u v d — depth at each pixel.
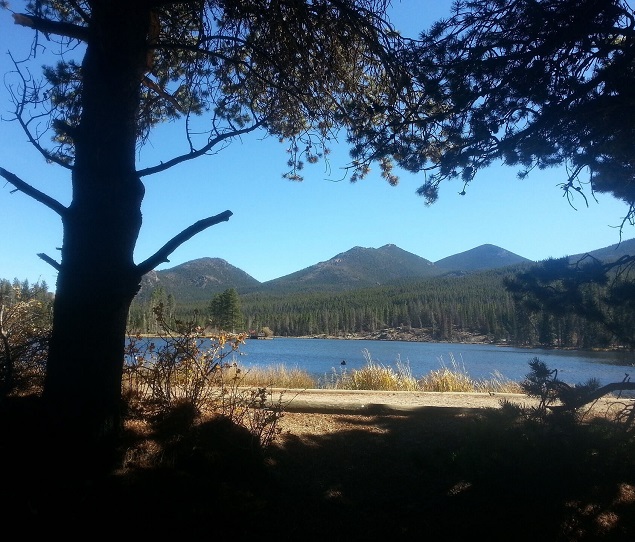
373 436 6.04
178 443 4.39
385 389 10.44
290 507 4.26
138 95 4.77
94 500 3.60
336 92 6.48
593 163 5.66
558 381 4.93
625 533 4.05
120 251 4.37
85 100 4.54
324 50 6.11
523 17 5.18
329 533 3.97
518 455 4.28
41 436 4.04
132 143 4.63
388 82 6.13
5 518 3.28
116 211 4.38
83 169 4.39
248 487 4.29
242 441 4.77
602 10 4.75
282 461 5.09
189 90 6.94
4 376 5.05
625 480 4.28
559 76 5.16
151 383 5.18
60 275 4.32
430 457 4.90
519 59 5.16
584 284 4.77
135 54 4.67
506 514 4.25
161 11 5.74
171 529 3.57
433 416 6.97
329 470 5.04
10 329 6.29
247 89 6.80
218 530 3.70
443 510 4.36
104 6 4.59
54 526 3.32
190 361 5.23
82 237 4.30
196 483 4.04
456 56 5.48
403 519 4.24
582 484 4.22
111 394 4.26
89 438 4.07
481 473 4.30
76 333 4.19
